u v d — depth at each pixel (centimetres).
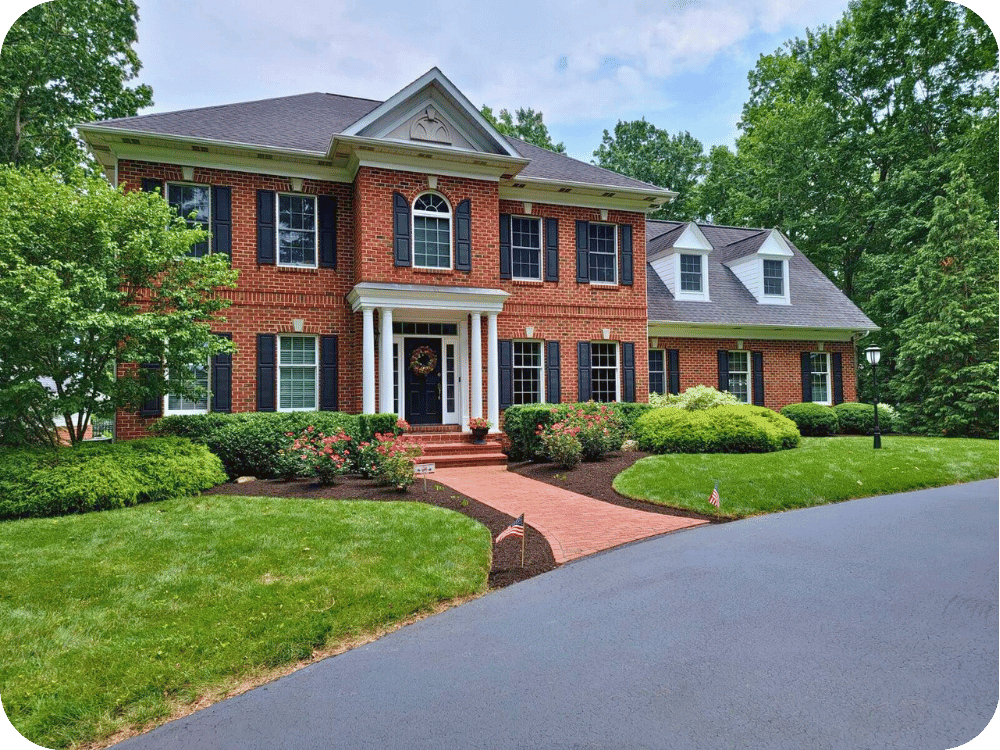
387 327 1334
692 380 1852
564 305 1611
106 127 1215
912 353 1997
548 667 390
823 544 644
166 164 1288
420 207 1427
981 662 379
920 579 529
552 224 1606
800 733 307
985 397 1770
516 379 1580
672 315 1819
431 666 398
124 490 844
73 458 877
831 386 2025
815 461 1113
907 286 2102
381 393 1330
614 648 415
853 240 2870
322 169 1404
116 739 328
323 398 1383
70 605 484
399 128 1397
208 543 644
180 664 397
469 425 1391
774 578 541
